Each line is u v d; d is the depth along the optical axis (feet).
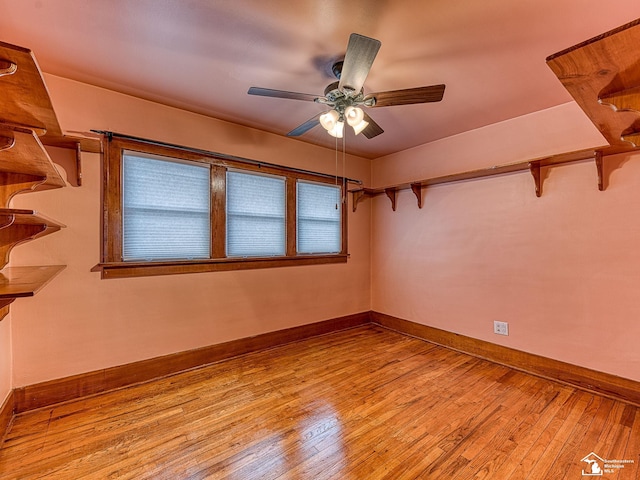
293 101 8.41
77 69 6.91
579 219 8.16
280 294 11.17
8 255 6.28
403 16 5.18
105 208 7.77
